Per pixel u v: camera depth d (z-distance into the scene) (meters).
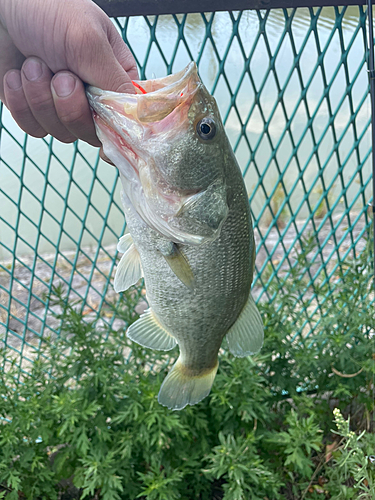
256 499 0.39
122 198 0.25
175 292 0.26
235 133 1.02
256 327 0.29
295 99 1.01
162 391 0.30
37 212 1.03
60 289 0.45
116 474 0.44
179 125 0.22
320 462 0.44
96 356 0.47
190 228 0.23
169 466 0.43
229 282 0.26
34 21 0.20
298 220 1.14
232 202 0.25
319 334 0.50
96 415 0.44
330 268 0.88
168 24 0.53
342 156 1.07
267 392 0.44
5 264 1.01
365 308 0.49
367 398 0.46
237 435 0.46
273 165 1.10
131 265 0.27
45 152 0.99
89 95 0.21
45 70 0.21
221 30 0.53
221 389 0.43
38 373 0.45
